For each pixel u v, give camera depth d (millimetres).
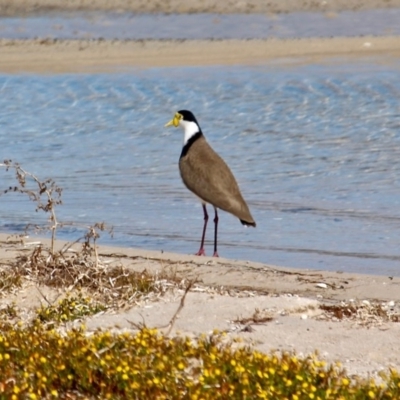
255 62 32531
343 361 9672
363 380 8828
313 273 13547
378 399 8242
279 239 16203
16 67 32406
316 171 20312
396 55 33031
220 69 31281
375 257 15125
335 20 40531
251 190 19094
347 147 22219
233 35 38281
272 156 21562
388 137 23078
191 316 10945
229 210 15125
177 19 40875
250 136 23516
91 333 10180
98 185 19641
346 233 16438
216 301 11508
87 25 40062
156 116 25984
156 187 19500
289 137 23266
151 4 42562
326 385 8453
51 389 8328
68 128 24891
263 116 25500
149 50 35250
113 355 8773
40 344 9203
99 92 28484
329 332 10523
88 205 18203
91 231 12836
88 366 8531
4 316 11000
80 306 11234
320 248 15625
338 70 30578
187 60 33219
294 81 29141
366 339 10344
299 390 8234
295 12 41781
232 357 8852
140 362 8641
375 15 41250
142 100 27531
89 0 42938
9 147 23062
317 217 17328
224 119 25281
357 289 12766
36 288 12039
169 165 21266
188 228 16922
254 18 40969
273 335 10344
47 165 21344
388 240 16016
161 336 9641
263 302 11492
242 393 8086
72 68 31906
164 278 12469
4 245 14547
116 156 22109
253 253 15406
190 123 16047
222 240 16203
